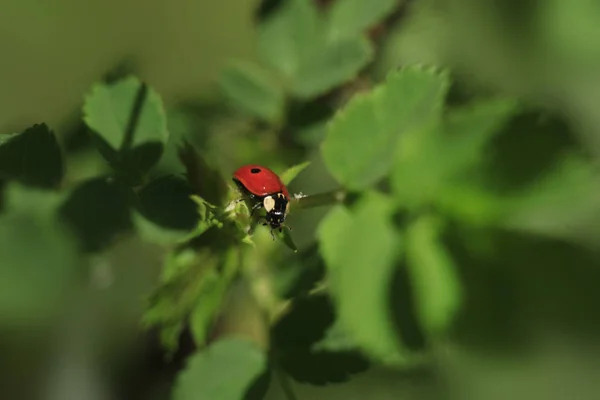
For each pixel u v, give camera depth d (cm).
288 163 18
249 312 17
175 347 15
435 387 16
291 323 15
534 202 14
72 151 17
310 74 17
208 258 15
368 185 15
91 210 15
